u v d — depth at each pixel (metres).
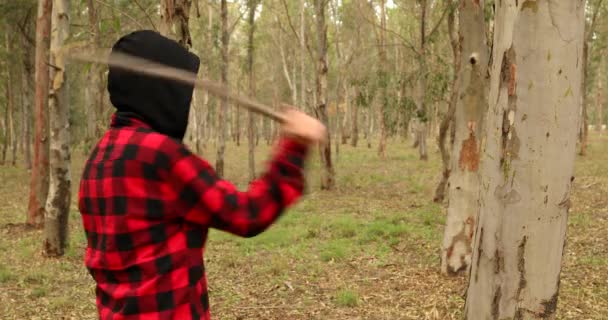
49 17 10.20
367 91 17.70
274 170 1.53
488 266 3.02
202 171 1.54
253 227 1.50
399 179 19.30
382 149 28.11
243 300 6.65
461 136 7.14
